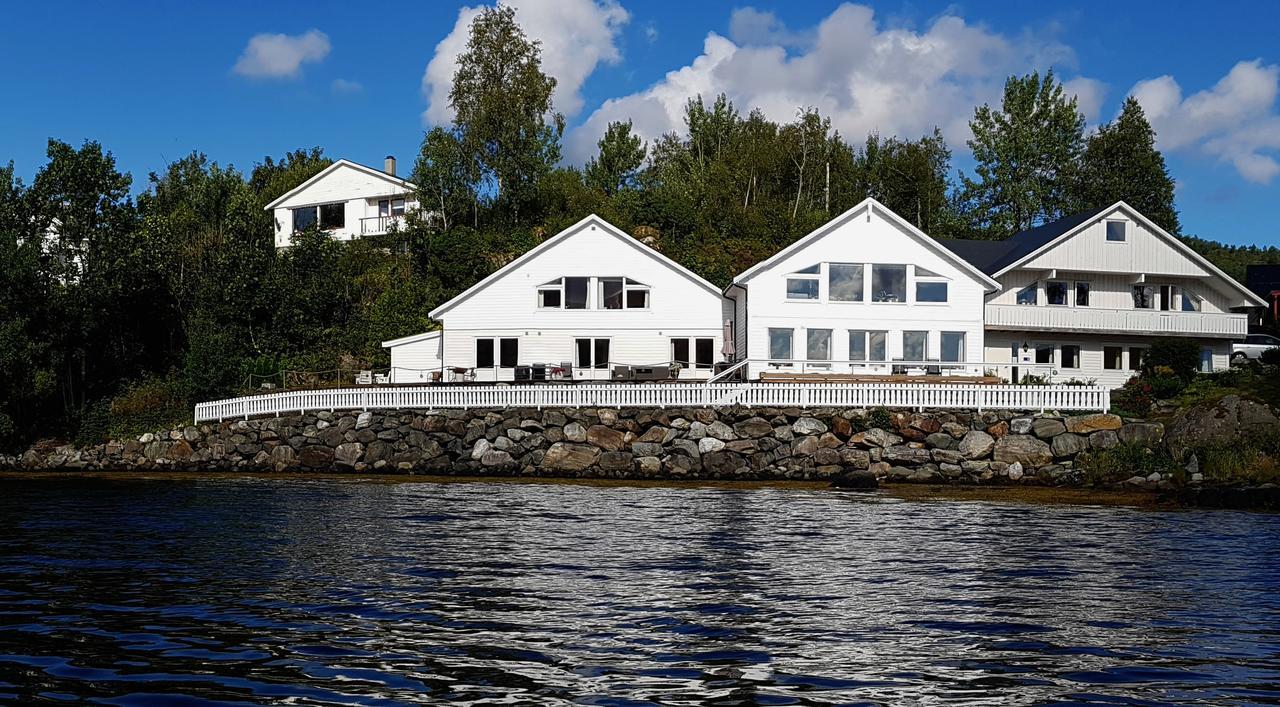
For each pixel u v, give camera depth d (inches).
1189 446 1466.5
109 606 584.4
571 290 2118.6
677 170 3511.3
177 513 1071.0
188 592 626.2
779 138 3469.5
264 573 693.9
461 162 2883.9
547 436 1625.2
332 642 504.7
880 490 1405.0
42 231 2210.9
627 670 462.6
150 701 407.5
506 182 2952.8
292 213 3125.0
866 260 1955.0
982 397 1576.0
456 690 429.4
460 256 2625.5
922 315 1956.2
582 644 507.8
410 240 2765.7
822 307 1943.9
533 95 2970.0
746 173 3400.6
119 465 1894.7
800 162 3499.0
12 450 2007.9
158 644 498.3
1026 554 812.0
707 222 3070.9
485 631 531.8
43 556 767.1
